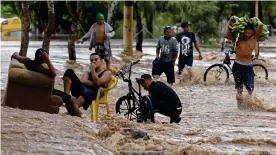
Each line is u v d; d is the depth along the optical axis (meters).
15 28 133.00
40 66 26.06
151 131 25.39
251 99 34.41
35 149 19.78
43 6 105.75
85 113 30.42
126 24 68.31
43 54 25.95
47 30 45.88
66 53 80.69
